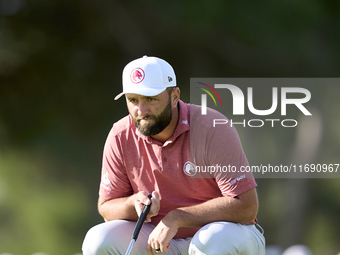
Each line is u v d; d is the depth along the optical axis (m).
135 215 11.04
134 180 11.23
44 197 47.00
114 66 33.59
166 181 11.00
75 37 32.31
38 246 49.56
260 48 31.55
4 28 31.42
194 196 11.10
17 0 31.42
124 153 11.13
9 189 47.84
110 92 34.62
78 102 35.03
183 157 10.79
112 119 35.72
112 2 31.50
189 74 32.62
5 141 37.34
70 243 48.16
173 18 31.08
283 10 30.80
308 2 31.08
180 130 10.65
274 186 42.97
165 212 11.26
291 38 31.33
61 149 38.28
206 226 10.38
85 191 42.00
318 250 42.88
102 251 10.73
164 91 10.40
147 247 10.52
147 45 32.41
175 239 11.42
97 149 37.44
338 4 31.92
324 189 42.62
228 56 32.06
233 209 10.49
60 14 31.64
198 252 10.23
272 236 43.62
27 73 33.09
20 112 34.56
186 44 32.09
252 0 30.67
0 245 50.00
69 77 33.62
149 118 10.38
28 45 32.06
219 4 30.48
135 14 31.72
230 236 10.20
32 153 40.34
